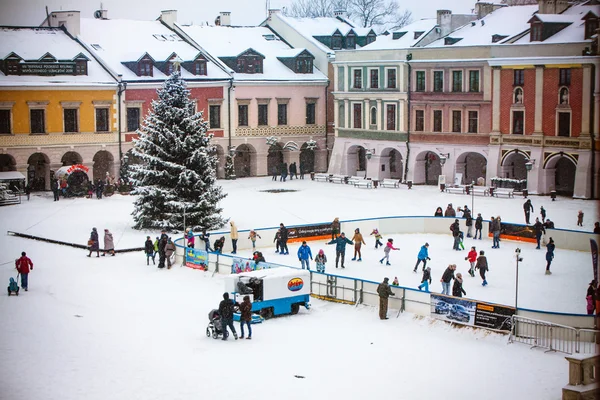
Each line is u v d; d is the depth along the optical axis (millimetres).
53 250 49656
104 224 57281
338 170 86812
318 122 90500
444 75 76625
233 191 74500
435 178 82000
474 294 39281
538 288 40438
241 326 32188
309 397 25734
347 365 29094
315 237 53406
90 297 38312
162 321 34438
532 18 70188
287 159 88938
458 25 81250
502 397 26016
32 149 71750
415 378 27766
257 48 90312
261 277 35750
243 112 85375
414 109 79375
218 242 47719
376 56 82250
